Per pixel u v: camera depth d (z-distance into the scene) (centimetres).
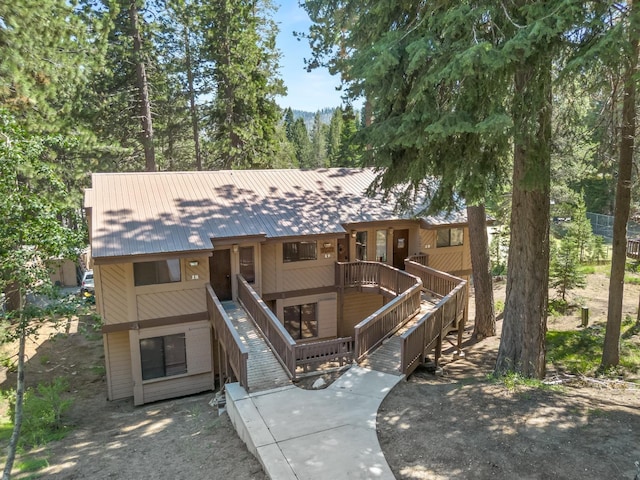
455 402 873
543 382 1011
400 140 882
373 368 1046
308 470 662
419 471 649
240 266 1459
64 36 1503
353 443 732
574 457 654
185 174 1648
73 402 1295
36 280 685
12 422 1092
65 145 755
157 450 861
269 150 2781
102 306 1235
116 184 1504
